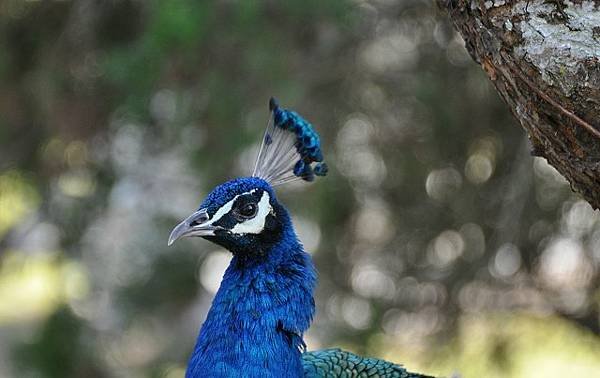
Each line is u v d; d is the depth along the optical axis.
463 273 12.26
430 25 11.84
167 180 13.36
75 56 12.46
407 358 12.48
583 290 12.20
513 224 11.72
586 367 13.92
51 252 14.04
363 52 11.96
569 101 5.29
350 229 12.45
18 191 13.72
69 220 13.52
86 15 12.34
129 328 14.20
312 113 12.09
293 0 10.59
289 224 6.74
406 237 12.48
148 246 13.88
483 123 12.05
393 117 12.16
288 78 11.30
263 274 6.55
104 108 12.58
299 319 6.57
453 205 12.33
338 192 11.95
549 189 11.91
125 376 14.14
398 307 12.45
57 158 13.24
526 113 5.56
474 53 5.70
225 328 6.46
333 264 12.58
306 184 11.83
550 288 12.26
